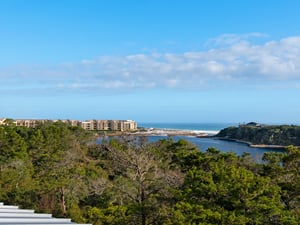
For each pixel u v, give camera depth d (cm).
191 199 1994
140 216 2172
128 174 2555
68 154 4962
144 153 2606
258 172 3000
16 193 3441
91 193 3048
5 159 4347
